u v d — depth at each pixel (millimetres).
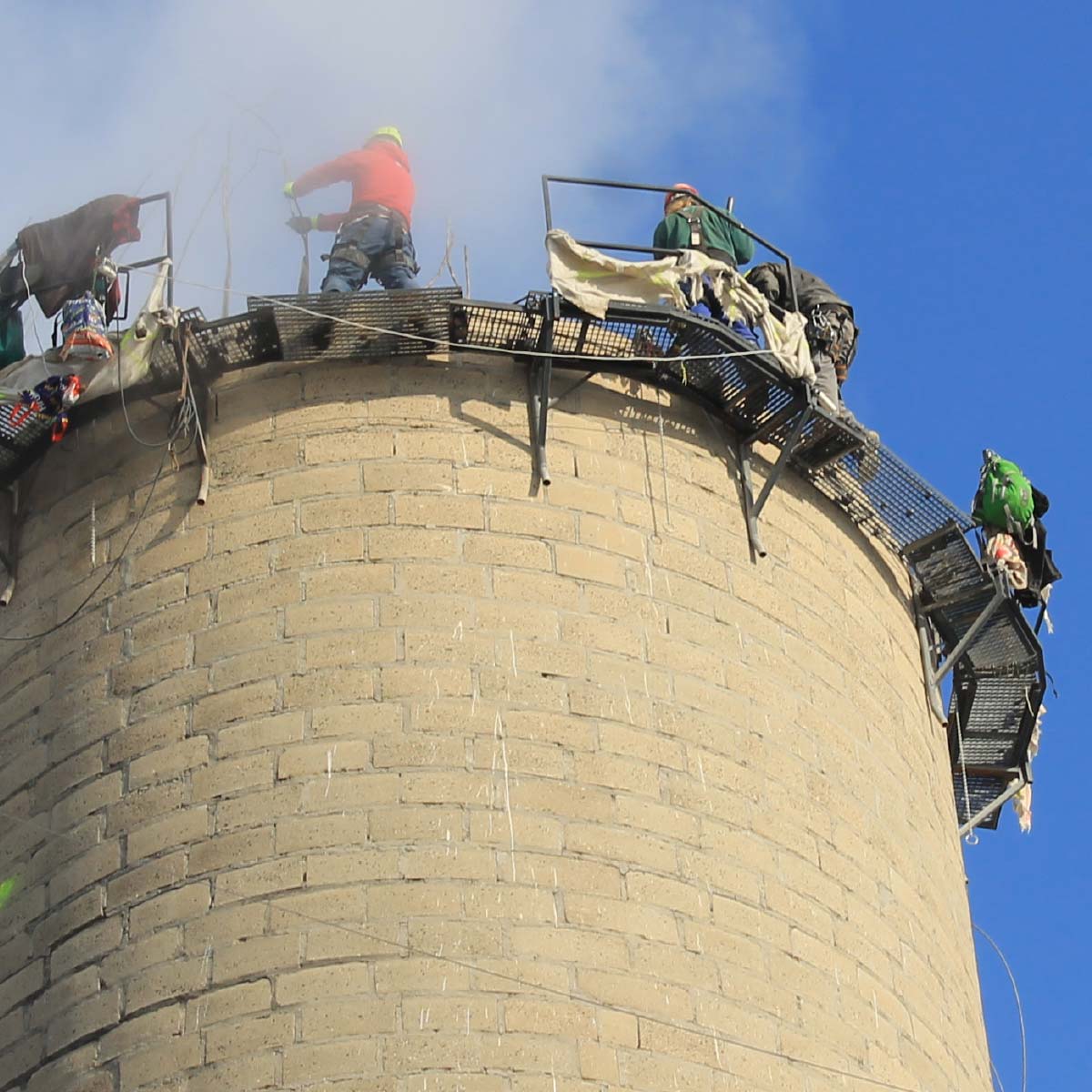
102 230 26156
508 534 24875
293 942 22516
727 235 27422
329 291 26000
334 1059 21812
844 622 27062
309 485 25109
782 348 26297
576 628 24562
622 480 25688
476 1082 21688
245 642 24359
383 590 24375
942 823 28094
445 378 25688
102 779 24344
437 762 23375
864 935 25125
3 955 24266
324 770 23406
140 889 23453
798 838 24891
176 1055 22344
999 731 30750
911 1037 25219
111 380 25672
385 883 22672
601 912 22984
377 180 26906
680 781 24188
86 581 25641
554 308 25344
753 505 26531
